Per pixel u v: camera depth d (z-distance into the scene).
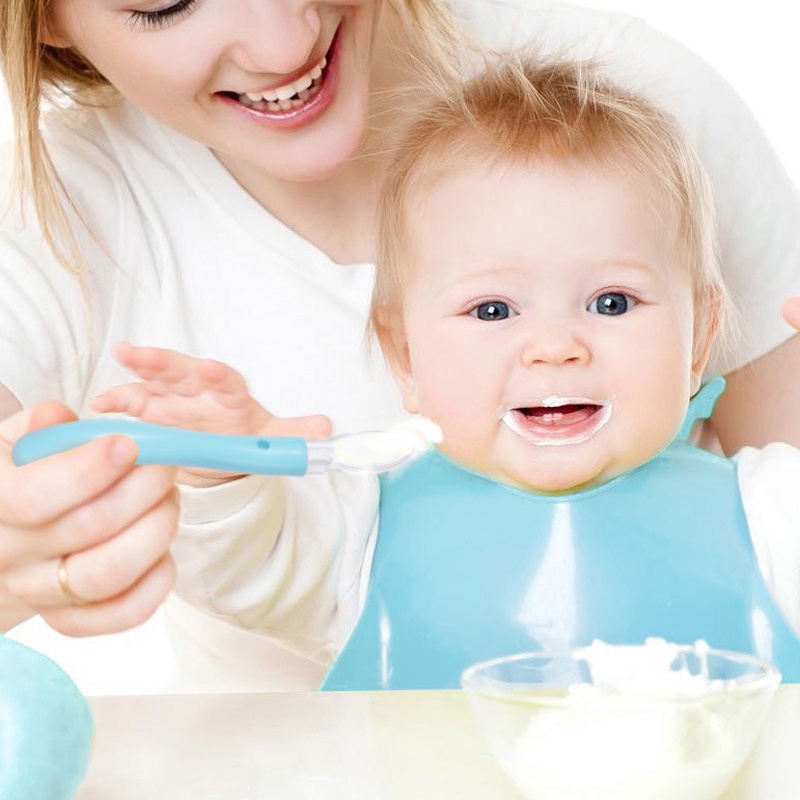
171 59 1.89
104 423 1.29
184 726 1.34
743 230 2.34
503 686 1.14
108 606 1.34
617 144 1.80
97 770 1.22
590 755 1.04
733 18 3.58
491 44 2.35
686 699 1.04
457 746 1.26
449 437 1.83
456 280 1.78
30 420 1.37
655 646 1.21
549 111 1.85
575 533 1.84
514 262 1.75
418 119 2.00
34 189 2.14
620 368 1.75
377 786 1.16
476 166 1.80
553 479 1.79
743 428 2.43
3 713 1.03
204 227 2.29
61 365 2.21
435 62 2.24
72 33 2.01
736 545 1.86
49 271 2.19
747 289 2.37
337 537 1.92
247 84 1.91
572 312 1.75
